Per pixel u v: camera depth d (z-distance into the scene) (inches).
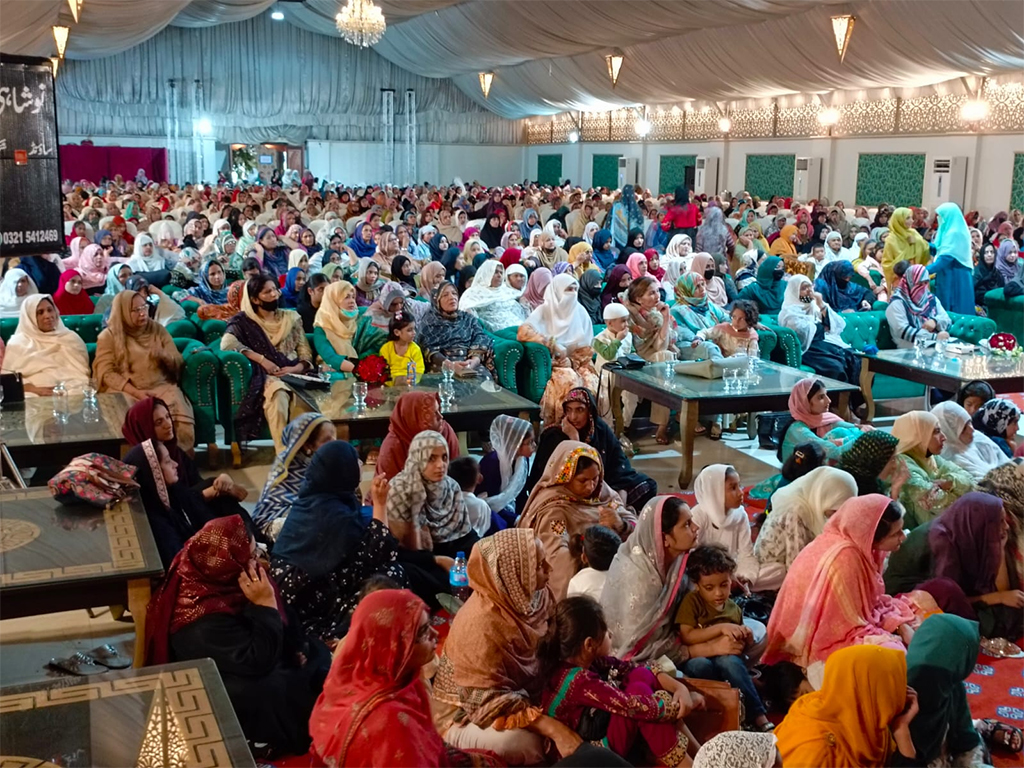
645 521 124.3
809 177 668.1
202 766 83.8
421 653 88.3
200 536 119.0
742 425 265.7
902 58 523.2
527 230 534.9
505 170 1038.4
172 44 918.4
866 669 96.3
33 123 177.5
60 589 116.2
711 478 149.6
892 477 167.3
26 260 334.3
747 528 151.4
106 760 84.5
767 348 265.3
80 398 207.2
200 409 224.5
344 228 538.0
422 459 156.4
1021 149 536.4
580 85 808.3
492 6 701.9
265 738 116.6
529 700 107.7
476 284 292.8
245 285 244.8
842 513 130.1
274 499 160.6
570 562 143.8
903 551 152.2
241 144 959.0
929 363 249.4
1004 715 125.7
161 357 222.5
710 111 760.3
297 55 956.0
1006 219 504.1
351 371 237.0
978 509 143.4
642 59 708.7
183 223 547.2
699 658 123.6
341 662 89.2
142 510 139.9
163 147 931.3
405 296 272.8
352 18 470.0
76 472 141.8
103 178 868.6
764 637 135.6
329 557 140.1
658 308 260.8
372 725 85.2
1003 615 143.0
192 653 116.9
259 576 119.0
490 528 170.7
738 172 745.0
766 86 636.7
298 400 227.6
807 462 166.4
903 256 389.7
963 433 187.8
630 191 521.3
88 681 98.0
